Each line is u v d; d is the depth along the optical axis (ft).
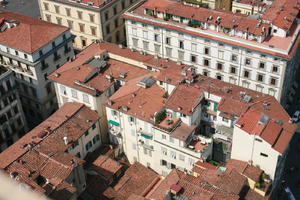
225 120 322.55
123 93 344.90
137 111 328.29
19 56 392.47
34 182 269.44
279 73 382.83
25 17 434.30
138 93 341.00
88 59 374.22
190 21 413.18
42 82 399.85
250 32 384.06
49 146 310.45
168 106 323.16
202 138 320.29
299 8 419.95
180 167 328.49
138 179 327.88
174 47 430.61
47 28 404.77
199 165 306.35
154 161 342.44
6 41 394.11
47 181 282.77
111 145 353.31
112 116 343.46
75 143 325.01
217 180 284.20
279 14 406.00
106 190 315.17
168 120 323.16
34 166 291.38
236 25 391.86
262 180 297.12
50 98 415.64
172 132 315.78
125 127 341.62
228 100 320.50
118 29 499.51
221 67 414.41
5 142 377.71
